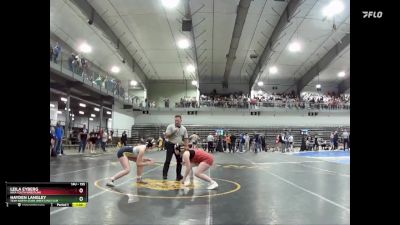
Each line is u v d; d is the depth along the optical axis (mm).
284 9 21719
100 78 26406
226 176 9422
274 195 6285
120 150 7336
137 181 7699
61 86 22250
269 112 38500
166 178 8445
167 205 5219
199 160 7316
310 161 16297
